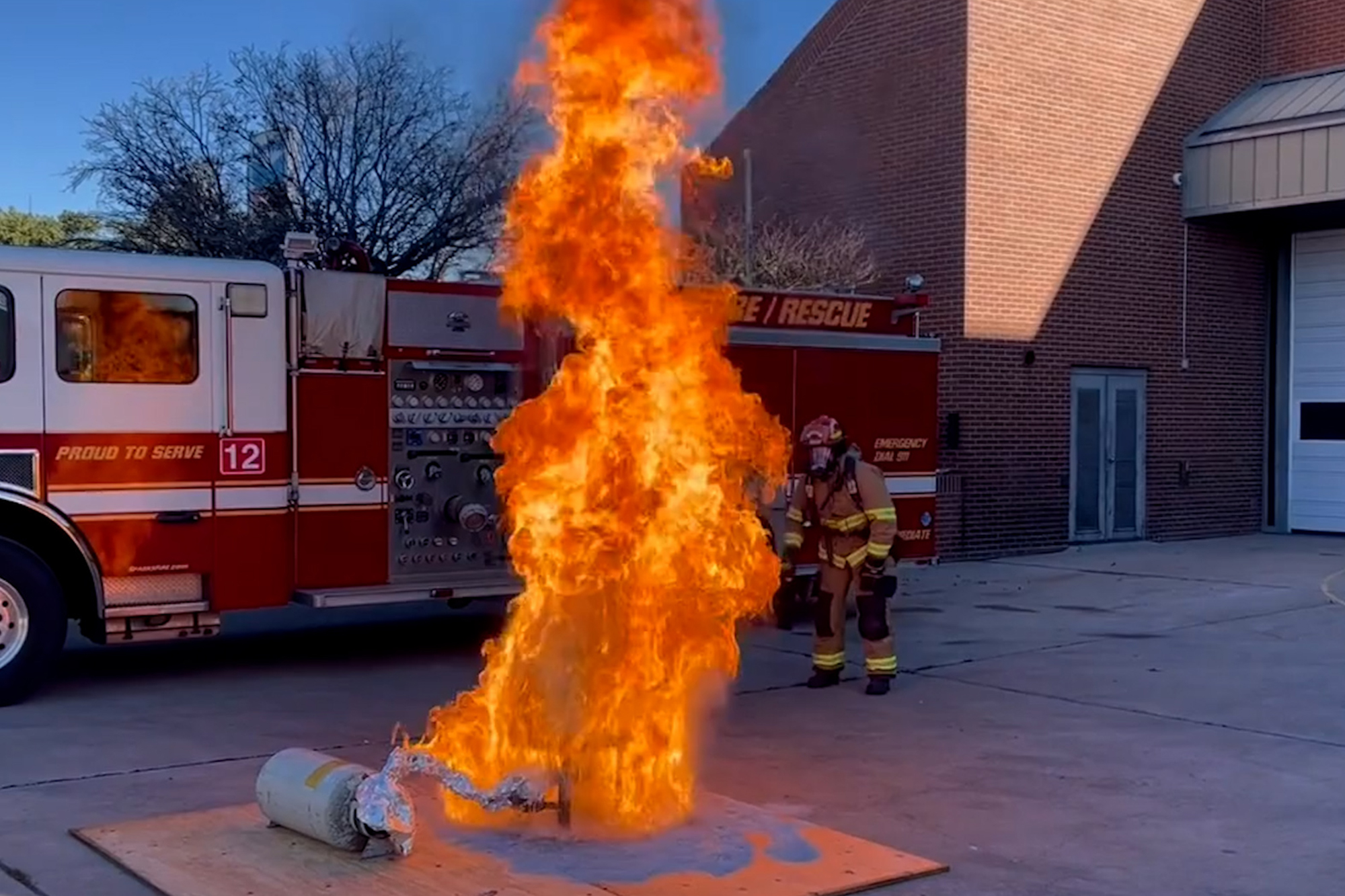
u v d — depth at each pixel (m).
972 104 16.55
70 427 8.34
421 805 5.79
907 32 17.12
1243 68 19.62
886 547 8.75
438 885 4.82
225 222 19.75
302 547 9.15
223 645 10.86
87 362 8.41
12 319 8.19
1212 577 15.12
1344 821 6.04
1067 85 17.50
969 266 16.58
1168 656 10.29
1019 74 17.00
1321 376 19.80
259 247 19.62
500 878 4.91
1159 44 18.52
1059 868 5.37
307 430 9.15
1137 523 18.69
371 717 8.16
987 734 7.72
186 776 6.71
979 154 16.62
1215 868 5.38
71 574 8.70
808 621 12.15
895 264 17.28
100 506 8.44
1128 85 18.19
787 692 8.97
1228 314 19.62
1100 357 17.98
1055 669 9.75
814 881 4.96
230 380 8.85
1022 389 17.16
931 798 6.39
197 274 8.73
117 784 6.54
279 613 12.69
